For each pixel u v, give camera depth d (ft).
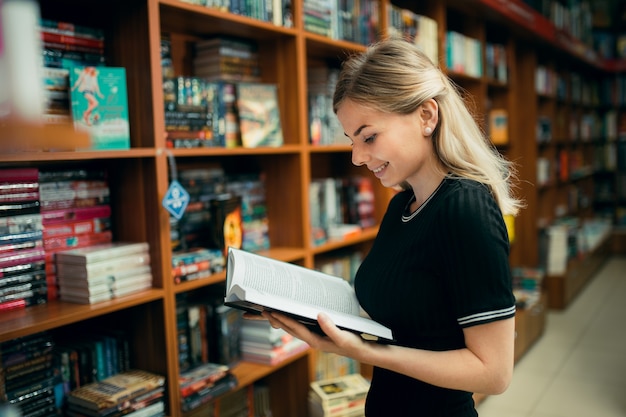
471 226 3.70
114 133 6.06
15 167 5.91
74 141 2.12
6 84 1.90
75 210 6.31
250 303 3.97
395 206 4.70
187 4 6.63
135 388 6.13
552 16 19.08
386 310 4.23
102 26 6.57
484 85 14.79
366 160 4.16
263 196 8.89
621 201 26.86
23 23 1.90
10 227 5.59
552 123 20.63
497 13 14.19
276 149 8.04
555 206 20.95
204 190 7.79
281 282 4.50
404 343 4.21
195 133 7.10
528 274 15.83
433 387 4.15
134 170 6.55
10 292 5.60
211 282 7.16
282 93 8.71
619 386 11.80
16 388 5.49
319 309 3.98
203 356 7.54
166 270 6.51
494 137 16.57
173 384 6.59
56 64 5.89
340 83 4.18
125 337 6.79
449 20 14.92
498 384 3.69
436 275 3.95
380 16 10.63
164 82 6.66
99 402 5.76
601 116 27.71
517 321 13.15
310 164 10.73
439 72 4.17
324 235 9.37
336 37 9.38
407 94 3.92
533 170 18.28
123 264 6.22
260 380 9.27
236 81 8.34
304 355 8.81
